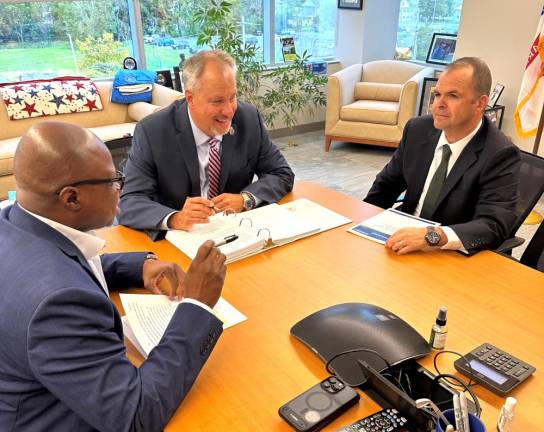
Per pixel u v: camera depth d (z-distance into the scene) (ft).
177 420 2.70
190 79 5.24
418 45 17.61
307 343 3.22
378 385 2.78
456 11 15.75
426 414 2.51
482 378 2.93
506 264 4.38
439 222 5.72
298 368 3.09
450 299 3.83
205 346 2.91
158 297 3.79
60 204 2.67
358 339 3.18
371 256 4.51
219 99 5.20
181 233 4.87
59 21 13.24
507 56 12.44
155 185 5.61
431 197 5.74
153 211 5.01
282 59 17.69
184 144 5.57
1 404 2.53
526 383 2.94
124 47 14.70
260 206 5.61
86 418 2.44
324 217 5.35
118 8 14.11
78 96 12.91
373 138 14.97
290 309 3.71
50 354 2.31
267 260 4.46
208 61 5.16
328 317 3.40
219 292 3.16
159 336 3.31
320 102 17.65
